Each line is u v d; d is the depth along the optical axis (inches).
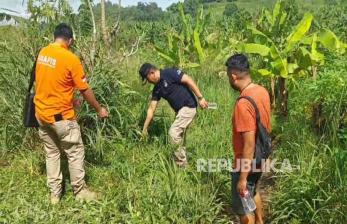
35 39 255.0
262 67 368.2
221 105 327.6
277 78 324.5
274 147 265.4
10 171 231.9
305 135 238.5
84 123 251.8
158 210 187.5
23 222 183.2
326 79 225.9
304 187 182.2
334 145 196.9
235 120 152.0
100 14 290.0
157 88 235.3
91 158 243.1
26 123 200.7
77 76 191.0
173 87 230.2
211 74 416.2
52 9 256.7
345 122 222.1
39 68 191.8
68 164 208.2
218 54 448.5
